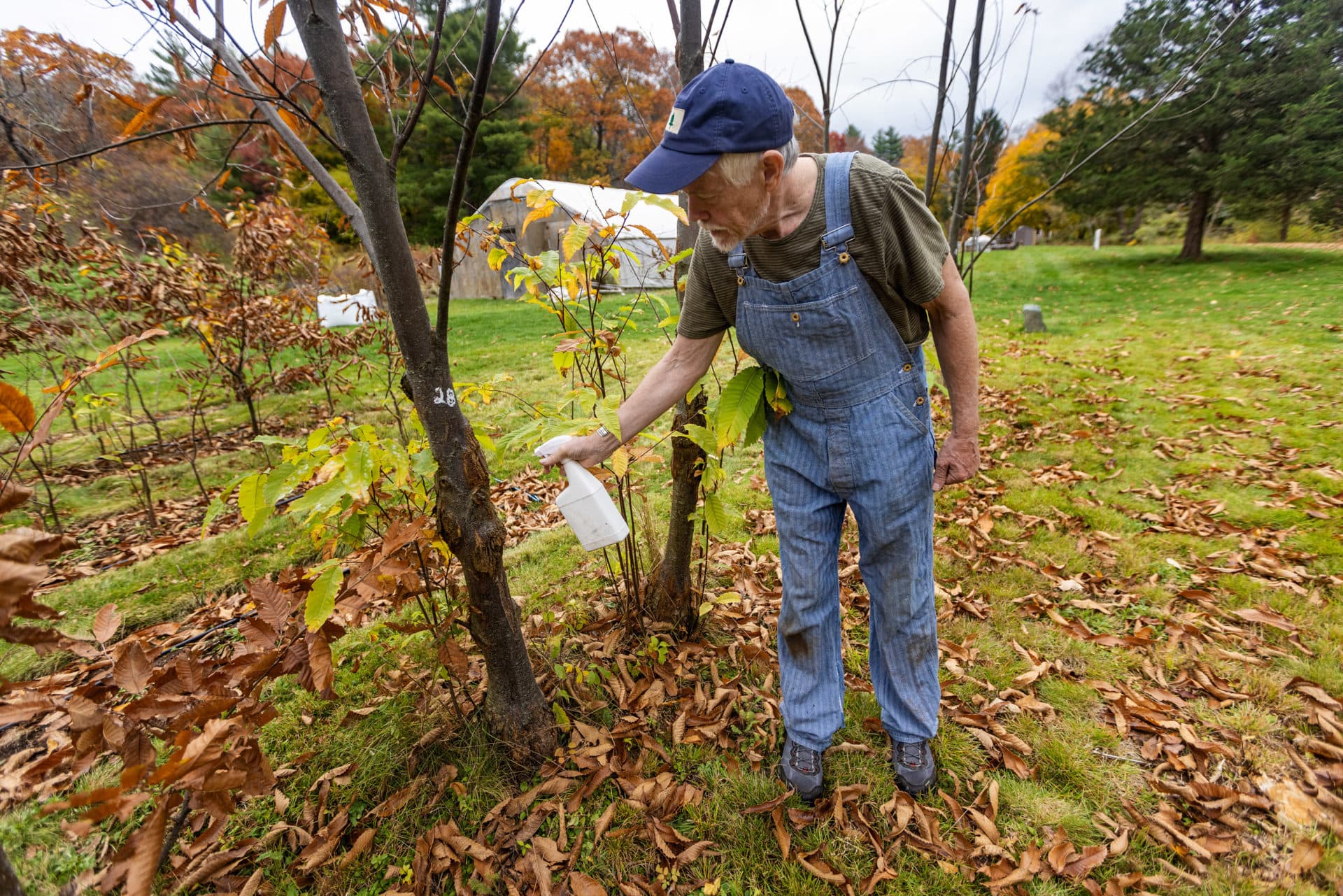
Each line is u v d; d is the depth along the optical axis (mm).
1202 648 2195
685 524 2160
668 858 1584
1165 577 2635
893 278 1314
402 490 1667
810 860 1566
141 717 1212
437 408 1451
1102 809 1666
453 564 2334
